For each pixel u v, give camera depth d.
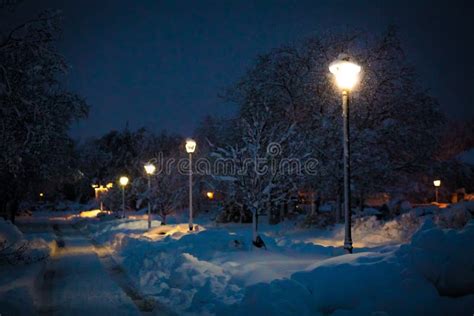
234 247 13.53
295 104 30.12
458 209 18.09
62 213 66.75
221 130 32.84
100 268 13.25
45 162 21.77
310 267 7.75
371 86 26.67
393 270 6.69
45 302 8.70
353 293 6.54
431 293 6.18
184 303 8.36
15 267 11.68
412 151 28.05
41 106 16.17
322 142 25.81
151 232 23.67
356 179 26.67
